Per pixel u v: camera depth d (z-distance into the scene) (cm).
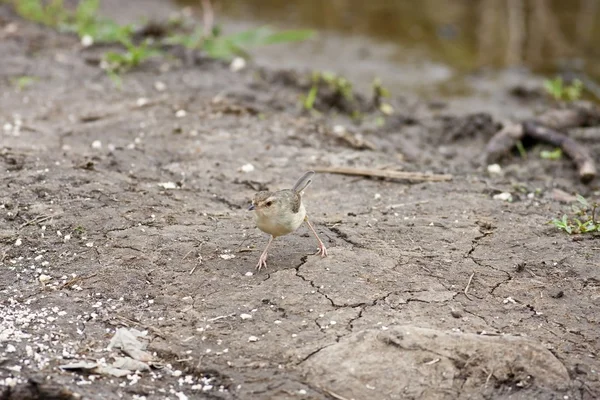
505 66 2223
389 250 1048
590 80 2112
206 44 1998
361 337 837
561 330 891
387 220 1145
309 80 1817
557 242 1082
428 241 1079
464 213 1173
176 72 1819
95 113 1531
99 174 1255
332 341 852
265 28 2172
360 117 1714
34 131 1428
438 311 913
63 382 790
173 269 999
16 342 852
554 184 1361
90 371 813
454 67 2211
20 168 1257
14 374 797
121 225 1100
